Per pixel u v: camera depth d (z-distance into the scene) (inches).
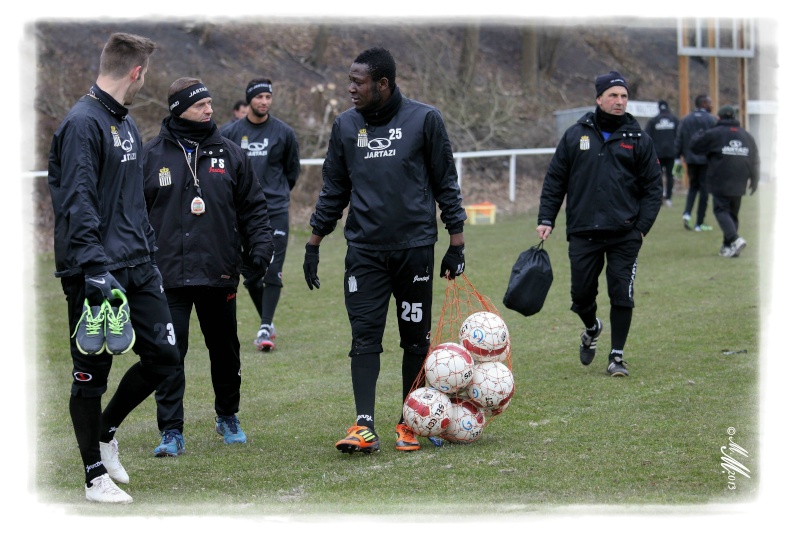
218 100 1761.8
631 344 687.1
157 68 1766.7
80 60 1624.0
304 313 864.9
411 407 449.4
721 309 800.9
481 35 2566.4
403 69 2180.1
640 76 2669.8
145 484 409.7
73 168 365.4
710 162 1090.7
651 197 593.0
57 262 375.6
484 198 1813.5
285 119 1694.1
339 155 467.2
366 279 462.3
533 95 2329.0
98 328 364.8
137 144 402.3
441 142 456.1
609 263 600.4
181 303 466.6
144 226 403.2
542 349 686.5
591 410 513.3
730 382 561.9
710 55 1979.6
